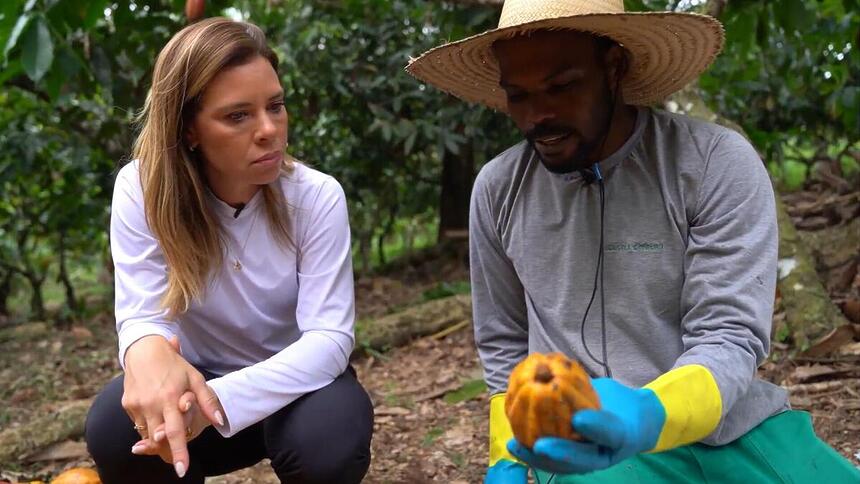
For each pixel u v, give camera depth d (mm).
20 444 3352
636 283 1868
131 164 2111
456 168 6914
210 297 2078
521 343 2133
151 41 4402
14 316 7469
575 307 1919
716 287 1753
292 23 6113
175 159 1953
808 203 6348
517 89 1759
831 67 5539
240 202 2039
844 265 4668
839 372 3355
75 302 7023
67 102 5059
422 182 7426
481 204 2066
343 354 2082
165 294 2039
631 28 1735
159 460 2057
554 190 1935
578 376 1306
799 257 3652
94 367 4934
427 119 6172
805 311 3553
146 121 2033
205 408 1863
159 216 1972
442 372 4129
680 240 1840
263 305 2137
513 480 1872
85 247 7746
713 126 1872
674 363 1863
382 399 3852
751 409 1854
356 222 7617
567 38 1715
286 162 2141
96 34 4301
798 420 1908
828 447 1904
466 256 6734
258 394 1960
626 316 1878
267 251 2090
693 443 1829
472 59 1989
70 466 3312
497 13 3488
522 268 1991
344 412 2033
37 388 4520
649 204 1858
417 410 3660
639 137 1880
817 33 4891
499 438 1969
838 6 4742
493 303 2131
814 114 6449
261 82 1877
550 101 1739
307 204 2105
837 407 3109
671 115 1924
